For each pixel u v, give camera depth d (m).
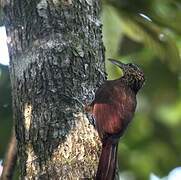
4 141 17.14
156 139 21.59
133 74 13.39
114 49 14.49
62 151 10.28
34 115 10.59
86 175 10.21
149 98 18.98
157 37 15.02
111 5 14.57
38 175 10.23
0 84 16.94
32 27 11.16
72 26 11.20
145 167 21.23
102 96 11.25
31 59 10.92
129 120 11.52
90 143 10.48
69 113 10.57
